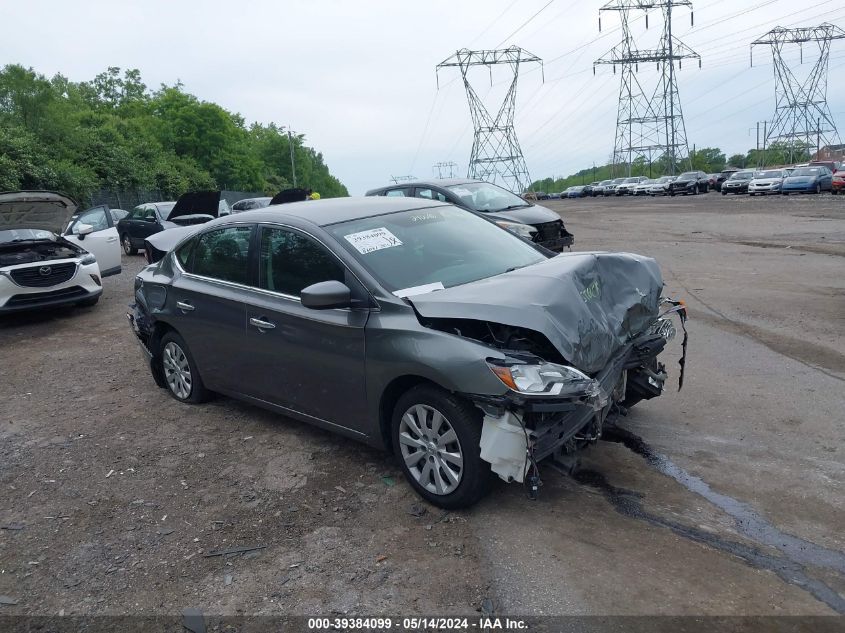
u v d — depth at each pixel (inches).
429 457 151.9
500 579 125.2
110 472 181.5
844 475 157.2
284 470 176.2
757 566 125.3
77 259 404.5
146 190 1657.2
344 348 162.9
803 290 360.2
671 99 2640.3
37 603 127.2
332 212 189.8
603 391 140.2
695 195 1787.6
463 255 181.6
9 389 265.7
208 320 204.2
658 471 164.7
